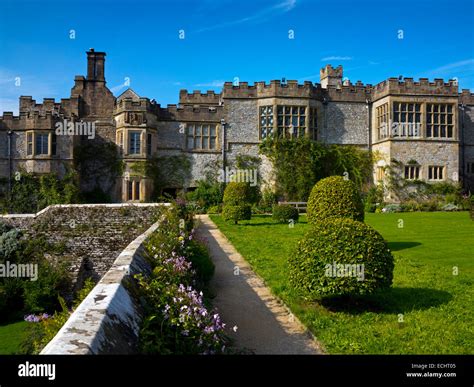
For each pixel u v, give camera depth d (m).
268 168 28.23
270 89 28.06
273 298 8.53
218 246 14.26
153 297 4.96
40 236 18.19
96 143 27.91
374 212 25.55
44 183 26.00
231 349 5.15
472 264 10.92
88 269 17.83
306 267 7.41
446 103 27.94
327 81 37.94
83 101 28.78
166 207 16.83
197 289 8.03
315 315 7.21
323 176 28.56
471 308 7.53
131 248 7.00
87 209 18.61
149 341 4.01
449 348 5.86
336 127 29.12
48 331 5.02
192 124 28.47
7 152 26.83
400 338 6.23
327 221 7.88
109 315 3.78
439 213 23.70
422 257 11.83
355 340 6.13
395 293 8.41
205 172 28.31
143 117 27.14
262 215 24.23
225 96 28.36
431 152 27.70
